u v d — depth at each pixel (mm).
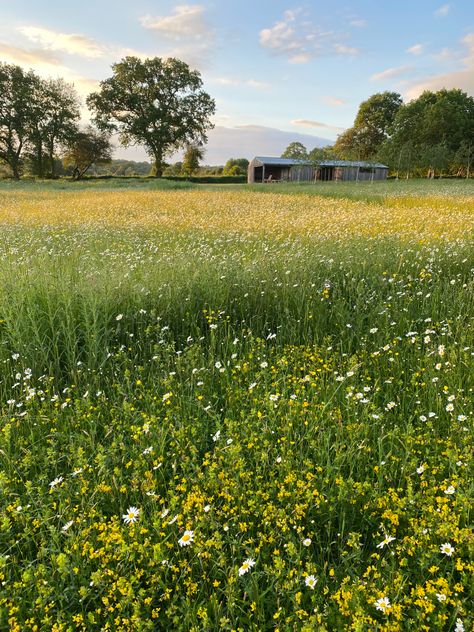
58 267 6496
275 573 2031
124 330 5070
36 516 2580
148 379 4145
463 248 7512
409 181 53219
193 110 76375
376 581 2068
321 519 2516
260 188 38562
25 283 5496
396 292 5871
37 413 3627
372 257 7203
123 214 17156
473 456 2705
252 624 1933
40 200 26750
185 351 4605
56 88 77375
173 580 2174
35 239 10461
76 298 5223
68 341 4484
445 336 4496
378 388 3557
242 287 6043
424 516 2355
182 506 2494
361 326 5066
